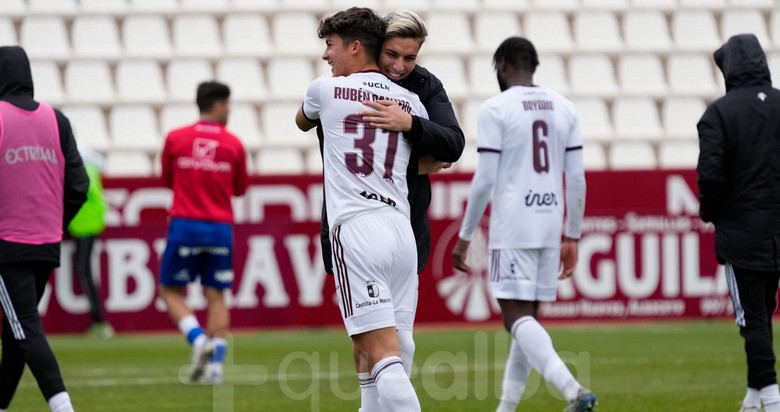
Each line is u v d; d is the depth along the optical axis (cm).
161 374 3153
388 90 1742
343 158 1700
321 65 5756
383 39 1773
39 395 2769
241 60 5647
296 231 4234
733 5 6225
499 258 2208
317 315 4244
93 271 4166
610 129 5569
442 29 5962
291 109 5466
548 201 2206
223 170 3105
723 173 2078
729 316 4381
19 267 2016
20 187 2012
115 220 4178
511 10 6097
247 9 5941
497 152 2188
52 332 4159
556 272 2228
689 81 5881
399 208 1714
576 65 5838
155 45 5744
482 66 5753
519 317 2195
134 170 5122
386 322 1680
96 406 2552
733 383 2842
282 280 4231
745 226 2086
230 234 3123
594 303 4309
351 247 1678
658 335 3953
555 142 2225
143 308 4200
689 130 5644
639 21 6081
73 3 5916
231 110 5447
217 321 3075
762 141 2086
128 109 5394
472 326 4262
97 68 5578
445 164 1798
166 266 3102
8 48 2078
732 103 2102
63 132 2098
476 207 2202
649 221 4331
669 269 4344
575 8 6144
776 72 5938
